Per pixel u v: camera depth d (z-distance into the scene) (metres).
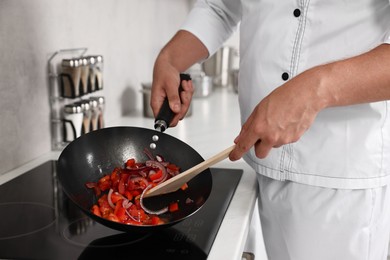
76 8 1.44
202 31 1.24
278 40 1.01
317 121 0.99
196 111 1.95
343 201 1.00
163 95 1.14
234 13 1.29
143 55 2.02
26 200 1.01
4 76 1.15
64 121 1.34
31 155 1.28
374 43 0.96
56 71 1.36
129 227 0.79
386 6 0.94
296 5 0.99
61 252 0.79
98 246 0.81
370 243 1.03
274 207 1.08
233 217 0.94
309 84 0.82
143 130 1.06
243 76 1.10
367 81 0.81
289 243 1.07
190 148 1.05
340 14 0.96
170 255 0.79
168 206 0.93
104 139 1.02
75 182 0.92
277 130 0.82
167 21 2.32
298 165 1.02
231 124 1.73
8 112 1.17
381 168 1.00
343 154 0.99
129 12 1.84
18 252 0.79
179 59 1.21
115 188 0.93
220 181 1.13
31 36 1.23
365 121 0.98
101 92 1.65
